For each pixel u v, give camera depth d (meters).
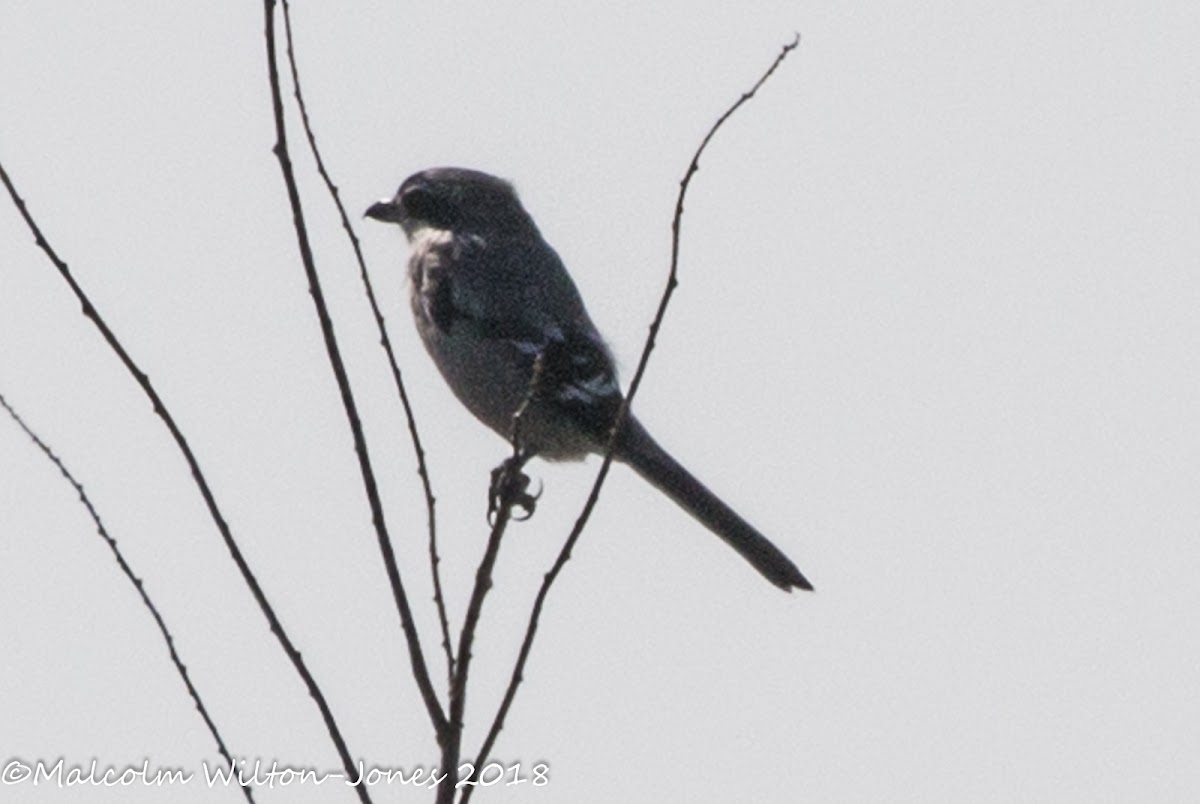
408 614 7.48
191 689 7.41
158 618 7.41
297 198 7.31
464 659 7.63
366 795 7.09
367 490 7.45
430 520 7.73
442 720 7.46
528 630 7.38
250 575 7.30
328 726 7.16
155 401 7.39
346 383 7.44
